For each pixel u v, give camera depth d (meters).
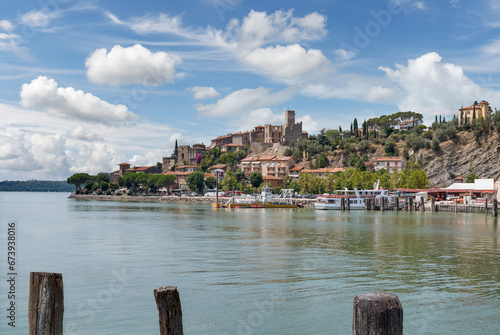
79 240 57.81
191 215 115.44
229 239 59.19
